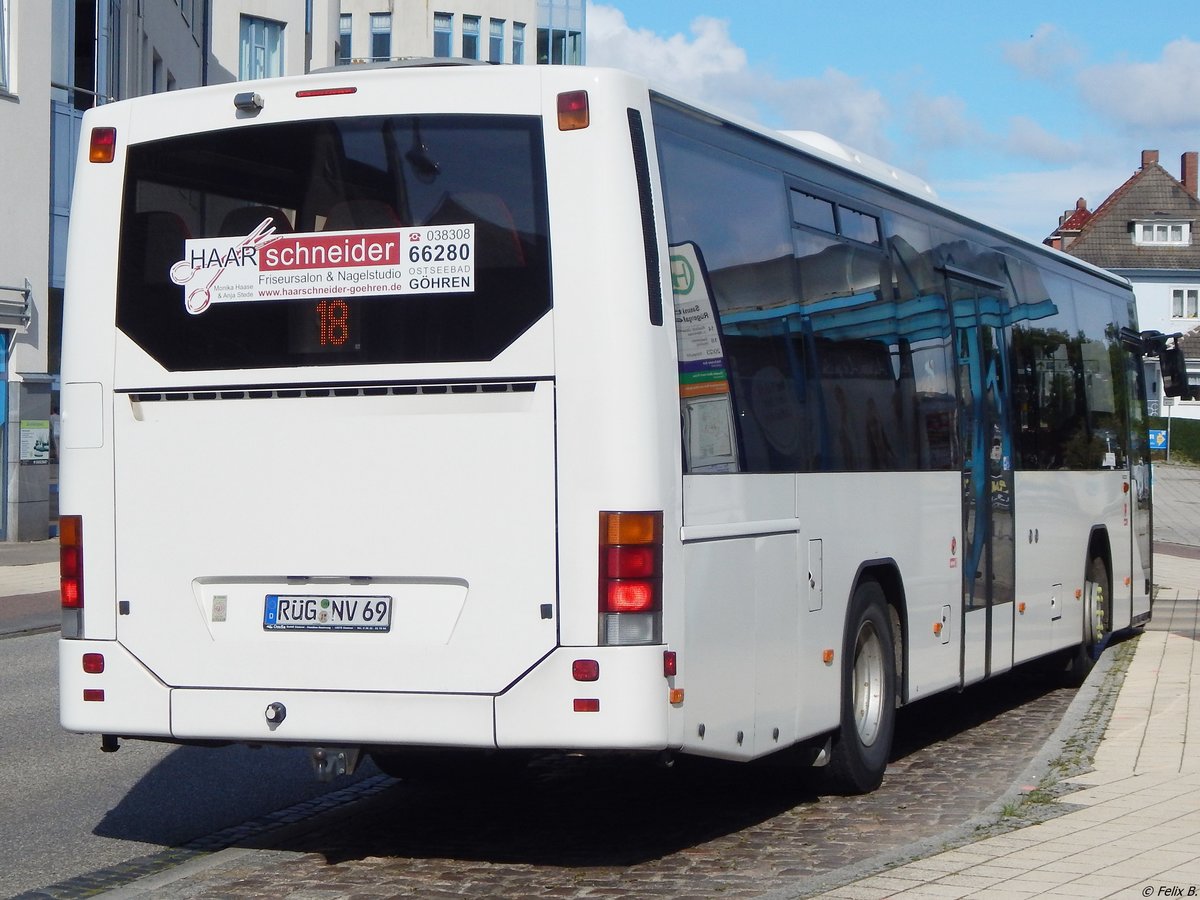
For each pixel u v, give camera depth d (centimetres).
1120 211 9831
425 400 689
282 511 709
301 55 4806
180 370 728
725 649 725
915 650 980
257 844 785
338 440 701
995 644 1147
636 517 664
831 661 853
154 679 727
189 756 1050
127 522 734
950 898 612
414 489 689
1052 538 1307
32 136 2709
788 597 796
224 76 4425
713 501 717
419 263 694
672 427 682
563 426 670
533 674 669
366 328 700
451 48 6372
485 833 807
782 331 817
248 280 721
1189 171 10969
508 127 690
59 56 2797
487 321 682
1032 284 1300
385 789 940
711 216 753
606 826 824
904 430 977
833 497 859
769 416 788
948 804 879
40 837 808
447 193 694
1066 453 1362
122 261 744
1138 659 1478
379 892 682
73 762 1023
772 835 797
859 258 938
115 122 754
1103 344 1527
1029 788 860
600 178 676
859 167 968
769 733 773
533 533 672
